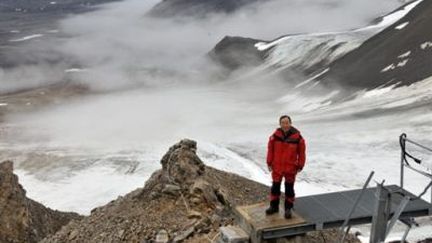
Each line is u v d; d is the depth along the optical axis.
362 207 8.84
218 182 17.98
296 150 8.70
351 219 8.52
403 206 7.05
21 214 22.55
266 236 8.42
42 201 37.97
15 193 23.03
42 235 23.14
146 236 14.07
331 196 9.37
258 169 41.81
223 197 16.28
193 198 15.68
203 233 13.38
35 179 44.72
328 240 13.59
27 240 21.94
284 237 8.62
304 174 38.72
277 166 8.73
